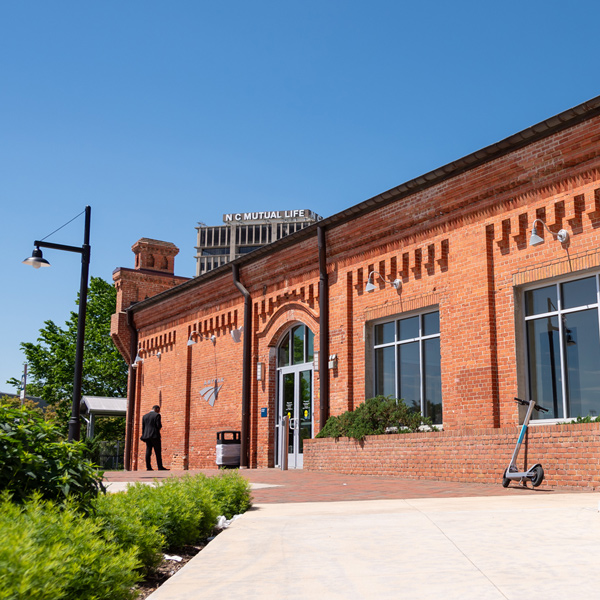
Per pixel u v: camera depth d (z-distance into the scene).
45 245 15.92
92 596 3.39
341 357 18.52
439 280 15.95
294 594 4.12
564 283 13.57
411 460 14.34
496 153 14.60
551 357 13.67
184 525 6.56
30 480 4.78
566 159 13.29
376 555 5.17
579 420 11.98
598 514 6.64
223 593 4.20
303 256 20.36
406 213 16.84
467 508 7.77
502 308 14.42
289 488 12.27
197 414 25.33
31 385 51.56
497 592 3.93
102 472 5.35
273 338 21.70
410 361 16.92
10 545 2.90
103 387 51.62
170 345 28.05
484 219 14.95
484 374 14.49
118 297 31.81
